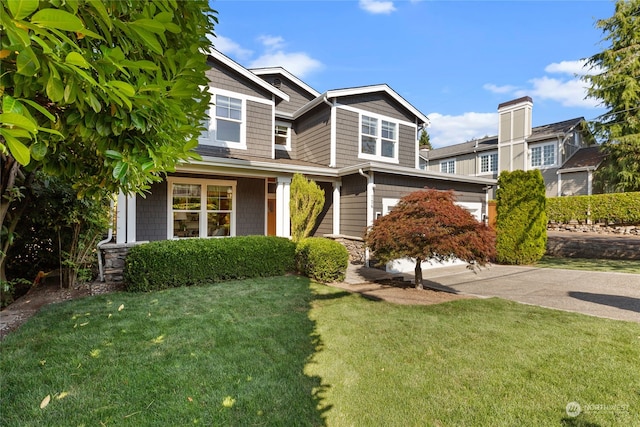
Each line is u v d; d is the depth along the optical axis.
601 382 2.48
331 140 9.77
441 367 2.73
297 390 2.36
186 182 8.30
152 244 5.55
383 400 2.26
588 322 3.88
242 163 7.36
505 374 2.61
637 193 12.78
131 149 1.45
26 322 3.70
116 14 1.14
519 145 19.20
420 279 5.80
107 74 1.10
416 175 8.70
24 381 2.40
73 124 1.25
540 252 8.96
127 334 3.35
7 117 0.83
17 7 0.78
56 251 5.88
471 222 5.25
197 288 5.46
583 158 17.36
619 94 14.78
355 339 3.33
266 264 6.58
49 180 4.66
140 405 2.14
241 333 3.44
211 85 8.49
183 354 2.90
